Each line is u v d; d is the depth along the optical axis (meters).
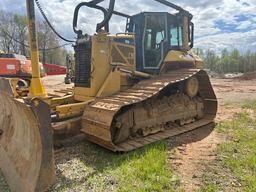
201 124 7.13
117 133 5.45
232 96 13.66
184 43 7.39
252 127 6.93
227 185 3.84
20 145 4.44
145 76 6.62
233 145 5.46
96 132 5.20
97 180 4.05
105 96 5.92
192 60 7.49
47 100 5.47
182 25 7.32
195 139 6.03
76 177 4.18
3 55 13.62
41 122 3.71
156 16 6.82
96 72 5.97
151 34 6.89
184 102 7.00
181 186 3.84
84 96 6.20
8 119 5.20
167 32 6.95
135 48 6.67
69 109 5.55
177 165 4.57
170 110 6.57
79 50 6.38
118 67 6.16
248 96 13.45
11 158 4.49
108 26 6.53
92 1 6.63
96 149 5.38
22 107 4.03
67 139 5.88
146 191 3.69
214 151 5.20
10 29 41.62
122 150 5.11
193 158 4.88
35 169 3.75
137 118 5.80
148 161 4.59
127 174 4.19
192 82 7.16
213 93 7.44
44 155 3.72
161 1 6.75
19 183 3.88
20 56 14.22
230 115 8.47
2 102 5.39
